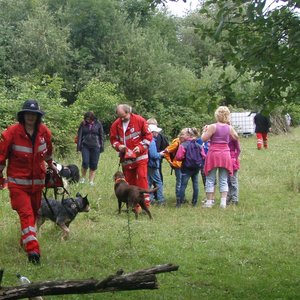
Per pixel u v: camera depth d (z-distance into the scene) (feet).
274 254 26.27
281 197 42.96
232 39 18.19
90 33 114.11
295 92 18.42
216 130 37.65
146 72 107.55
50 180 26.53
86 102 89.30
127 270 22.98
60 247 25.67
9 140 22.91
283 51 17.35
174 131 102.37
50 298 18.95
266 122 79.97
